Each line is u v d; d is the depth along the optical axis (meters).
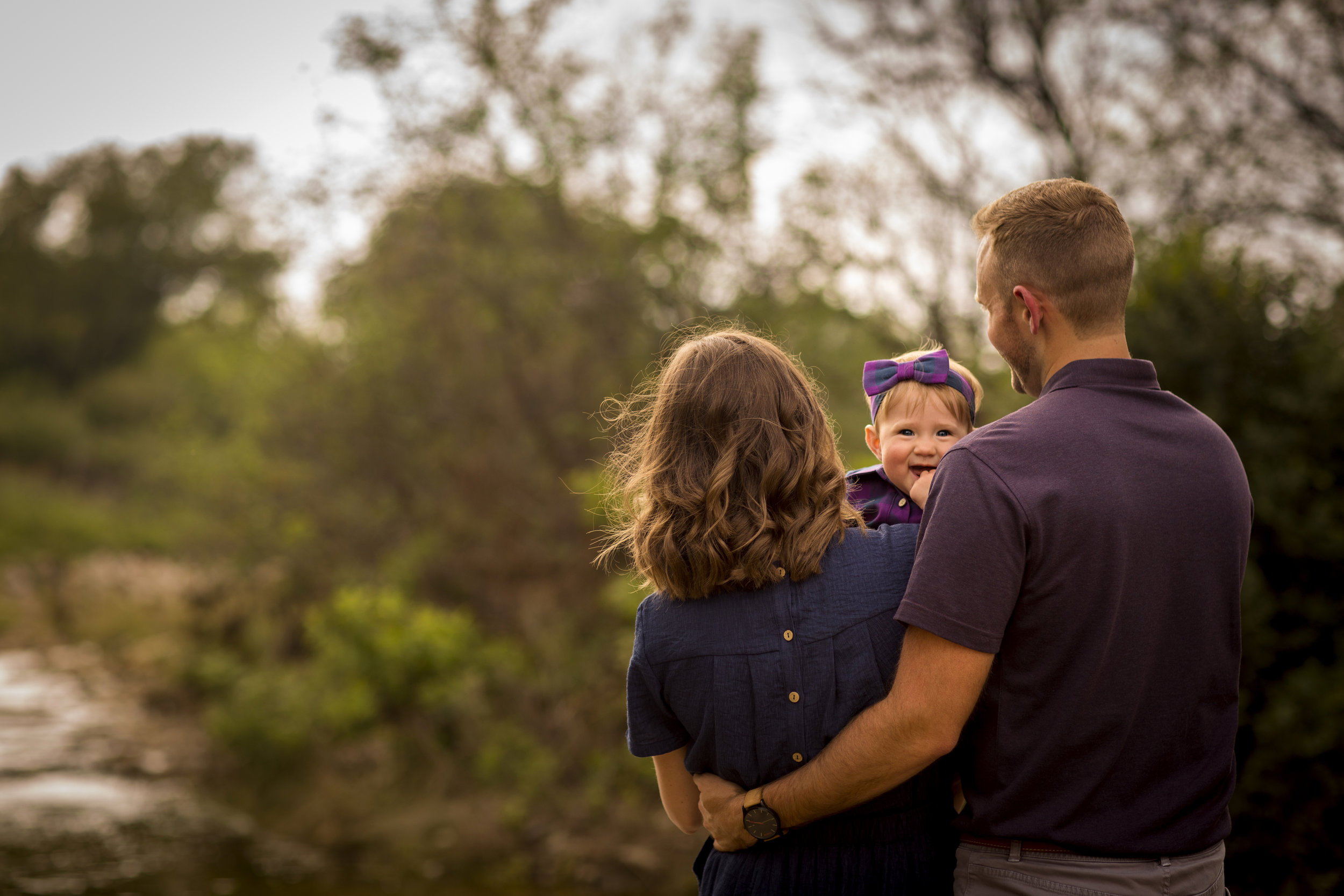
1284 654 3.33
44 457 33.19
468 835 6.00
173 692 9.85
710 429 1.49
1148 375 1.45
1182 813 1.37
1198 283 3.65
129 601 14.38
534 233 7.55
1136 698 1.34
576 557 7.19
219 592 10.56
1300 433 3.46
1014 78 6.12
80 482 31.77
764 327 6.79
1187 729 1.37
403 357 8.22
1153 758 1.36
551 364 7.66
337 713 6.73
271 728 7.47
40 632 14.21
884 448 1.80
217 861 6.10
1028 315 1.49
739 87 7.02
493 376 7.85
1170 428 1.41
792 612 1.44
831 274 6.70
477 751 6.51
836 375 6.67
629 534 1.70
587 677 6.55
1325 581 3.38
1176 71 5.84
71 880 5.78
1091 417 1.39
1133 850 1.34
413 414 8.21
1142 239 4.14
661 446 1.53
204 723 8.69
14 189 43.81
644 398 1.87
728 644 1.45
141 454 26.97
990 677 1.40
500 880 5.52
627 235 7.42
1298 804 3.11
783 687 1.43
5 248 42.91
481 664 6.73
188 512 10.92
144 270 42.31
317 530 8.88
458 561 7.81
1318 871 3.09
